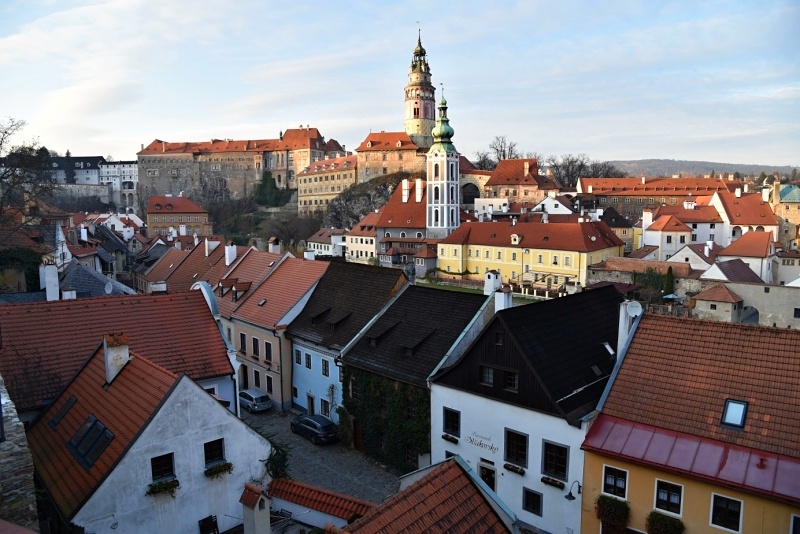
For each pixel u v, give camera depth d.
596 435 24.19
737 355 24.17
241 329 46.91
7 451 16.02
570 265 98.69
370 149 187.75
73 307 30.08
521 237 106.62
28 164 60.94
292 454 35.47
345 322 39.69
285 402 42.78
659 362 25.58
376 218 147.00
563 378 27.22
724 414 22.78
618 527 23.39
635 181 163.50
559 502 25.64
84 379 25.66
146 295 32.03
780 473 20.23
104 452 20.67
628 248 127.88
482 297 34.56
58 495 20.19
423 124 199.25
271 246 57.53
